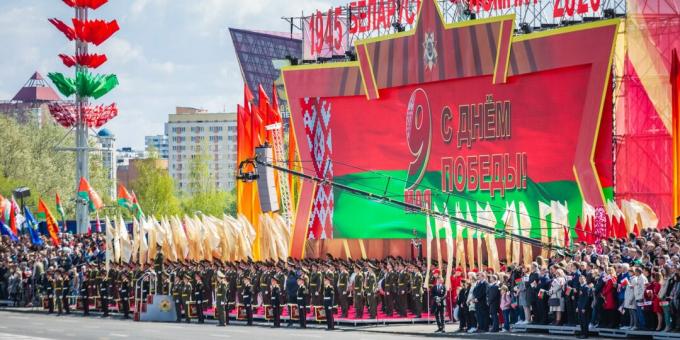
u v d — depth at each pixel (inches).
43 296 4197.8
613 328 2411.4
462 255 2935.5
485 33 3344.0
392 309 3134.8
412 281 3090.6
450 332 2748.5
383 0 3821.4
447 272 2839.6
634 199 3024.1
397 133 3688.5
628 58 3048.7
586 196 3051.2
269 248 3777.1
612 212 2849.4
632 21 3024.1
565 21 3223.4
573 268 2493.8
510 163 3299.7
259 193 3668.8
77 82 5536.4
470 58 3398.1
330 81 3875.5
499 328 2706.7
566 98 3127.5
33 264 4355.3
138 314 3572.8
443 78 3494.1
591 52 3029.0
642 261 2400.3
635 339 2330.2
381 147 3737.7
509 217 3036.4
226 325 3280.0
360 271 3139.8
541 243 2775.6
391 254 3700.8
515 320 2701.8
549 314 2591.0
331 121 3900.1
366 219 3777.1
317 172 3941.9
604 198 3019.2
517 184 3277.6
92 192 5364.2
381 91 3730.3
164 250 3907.5
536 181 3218.5
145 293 3612.2
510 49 3270.2
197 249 3895.2
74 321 3503.9
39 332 2910.9
